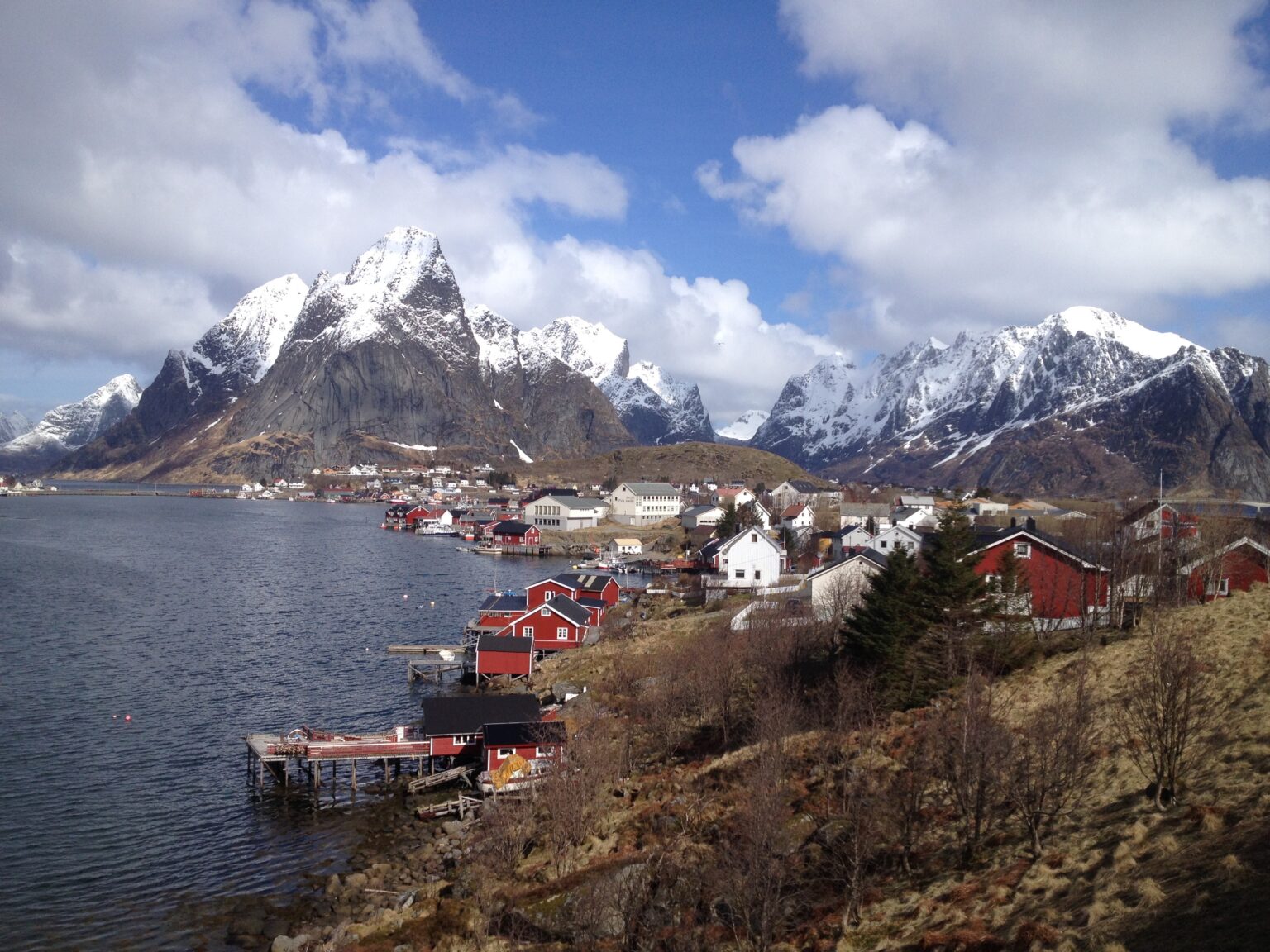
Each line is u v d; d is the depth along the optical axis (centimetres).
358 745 6269
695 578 13850
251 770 6309
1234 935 2412
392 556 19012
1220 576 6894
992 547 6925
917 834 3797
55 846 5166
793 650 6688
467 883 4438
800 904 3512
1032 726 4019
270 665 9044
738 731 5881
